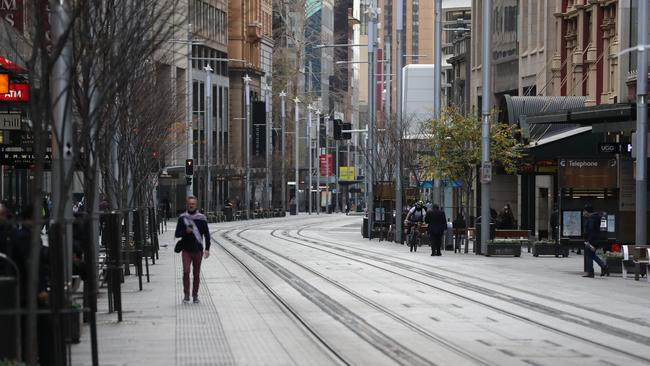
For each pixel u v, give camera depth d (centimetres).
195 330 3167
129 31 3161
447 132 8456
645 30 5562
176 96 8369
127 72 2888
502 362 2572
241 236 11062
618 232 6812
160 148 8175
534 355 2692
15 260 2239
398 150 10219
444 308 3822
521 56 11738
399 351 2744
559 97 9294
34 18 2331
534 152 8312
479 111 12288
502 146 8319
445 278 5262
